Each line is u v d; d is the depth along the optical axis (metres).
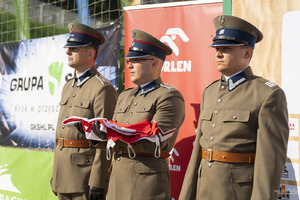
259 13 2.70
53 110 4.01
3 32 5.09
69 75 3.88
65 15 4.58
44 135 4.07
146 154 2.47
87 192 2.91
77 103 3.00
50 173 3.99
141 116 2.52
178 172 3.07
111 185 2.57
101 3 4.41
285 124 1.97
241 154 2.00
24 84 4.29
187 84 3.09
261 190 1.86
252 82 2.08
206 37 3.03
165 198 2.45
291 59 2.57
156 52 2.61
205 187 2.07
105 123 2.37
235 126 2.01
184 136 3.07
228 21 2.11
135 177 2.45
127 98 2.69
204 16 3.04
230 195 1.98
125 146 2.47
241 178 1.97
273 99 1.97
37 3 4.86
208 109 2.17
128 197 2.45
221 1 2.96
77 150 2.95
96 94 2.94
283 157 1.93
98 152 2.84
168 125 2.46
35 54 4.19
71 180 2.94
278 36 2.62
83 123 2.46
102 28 3.65
